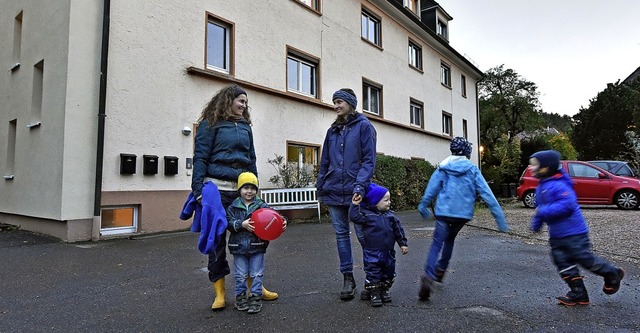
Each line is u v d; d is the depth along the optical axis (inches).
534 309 122.6
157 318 119.3
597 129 1296.8
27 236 288.7
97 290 149.9
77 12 281.6
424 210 141.4
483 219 359.6
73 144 274.1
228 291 147.3
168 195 322.7
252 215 124.3
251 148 142.3
